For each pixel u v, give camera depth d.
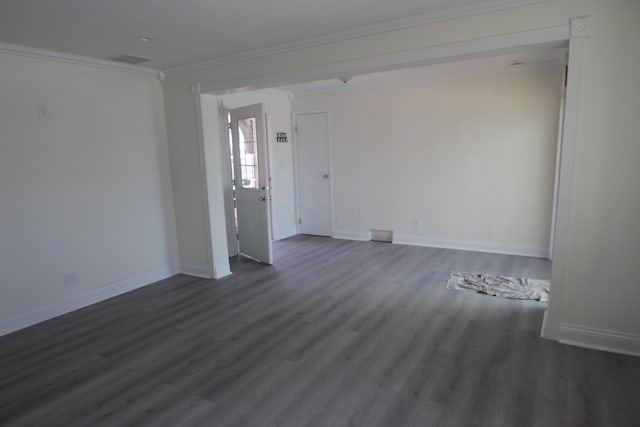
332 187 6.47
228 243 5.51
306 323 3.33
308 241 6.34
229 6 2.64
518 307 3.51
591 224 2.69
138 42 3.38
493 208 5.28
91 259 3.95
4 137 3.27
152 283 4.54
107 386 2.52
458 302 3.66
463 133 5.33
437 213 5.67
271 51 3.69
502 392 2.31
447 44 2.93
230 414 2.20
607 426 2.01
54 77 3.58
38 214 3.52
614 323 2.73
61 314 3.71
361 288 4.12
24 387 2.54
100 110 3.96
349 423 2.09
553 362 2.61
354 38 3.29
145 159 4.43
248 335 3.15
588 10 2.51
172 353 2.92
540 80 4.80
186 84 4.37
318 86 5.96
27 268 3.46
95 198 3.96
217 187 4.57
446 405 2.21
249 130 5.04
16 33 3.02
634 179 2.56
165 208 4.68
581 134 2.63
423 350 2.82
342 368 2.62
